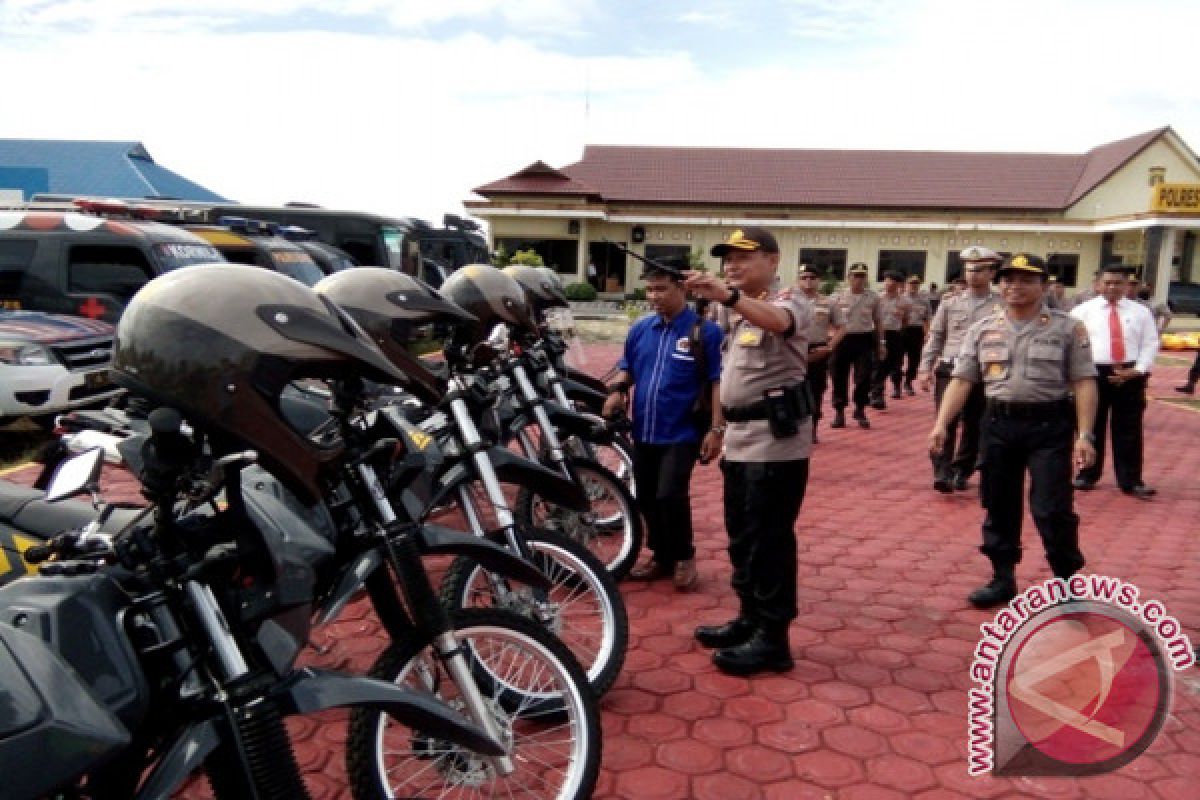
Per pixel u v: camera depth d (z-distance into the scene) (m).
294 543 2.27
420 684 2.68
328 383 2.64
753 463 3.67
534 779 2.88
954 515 6.58
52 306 8.48
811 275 8.93
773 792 2.98
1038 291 4.32
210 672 1.98
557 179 32.78
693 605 4.58
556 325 6.20
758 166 35.56
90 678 1.83
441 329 3.84
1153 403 13.23
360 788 2.37
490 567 2.83
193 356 1.82
